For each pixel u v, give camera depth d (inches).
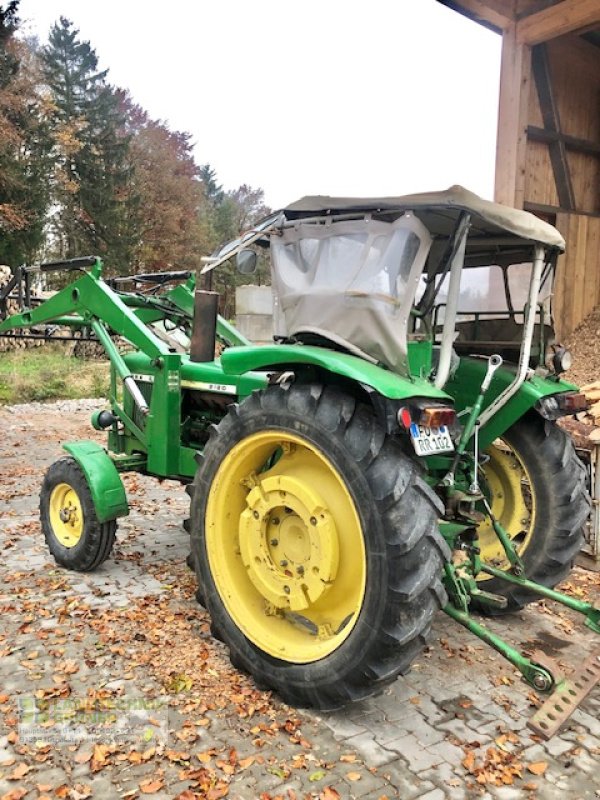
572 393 125.2
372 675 87.8
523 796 80.2
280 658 97.7
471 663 112.6
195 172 1457.9
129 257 1275.8
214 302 144.9
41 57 1279.5
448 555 88.9
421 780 82.1
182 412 149.1
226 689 101.1
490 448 141.6
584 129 264.8
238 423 103.8
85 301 156.8
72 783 79.6
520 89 230.1
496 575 119.3
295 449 103.7
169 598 134.6
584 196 267.9
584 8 207.9
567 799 79.9
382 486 86.0
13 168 910.4
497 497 142.8
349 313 95.3
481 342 134.2
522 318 128.6
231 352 103.7
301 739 89.4
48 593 135.3
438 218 109.0
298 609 98.6
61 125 1071.0
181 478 153.6
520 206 235.3
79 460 143.3
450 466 118.0
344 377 98.3
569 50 255.0
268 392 100.7
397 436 92.6
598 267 265.4
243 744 88.0
